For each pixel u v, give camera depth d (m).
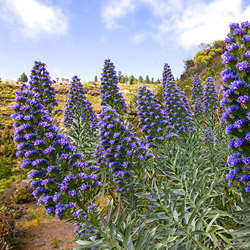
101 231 2.83
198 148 5.79
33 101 2.81
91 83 74.19
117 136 3.35
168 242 3.24
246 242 2.40
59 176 2.69
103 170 5.30
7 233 9.91
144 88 4.77
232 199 4.66
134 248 2.89
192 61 21.61
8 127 53.28
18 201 14.94
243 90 2.19
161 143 4.50
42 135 2.78
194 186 4.26
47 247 9.30
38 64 6.11
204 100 7.82
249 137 2.15
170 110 5.89
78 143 6.71
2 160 25.34
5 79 94.38
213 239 3.00
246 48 2.37
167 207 3.50
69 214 2.60
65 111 7.21
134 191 4.05
